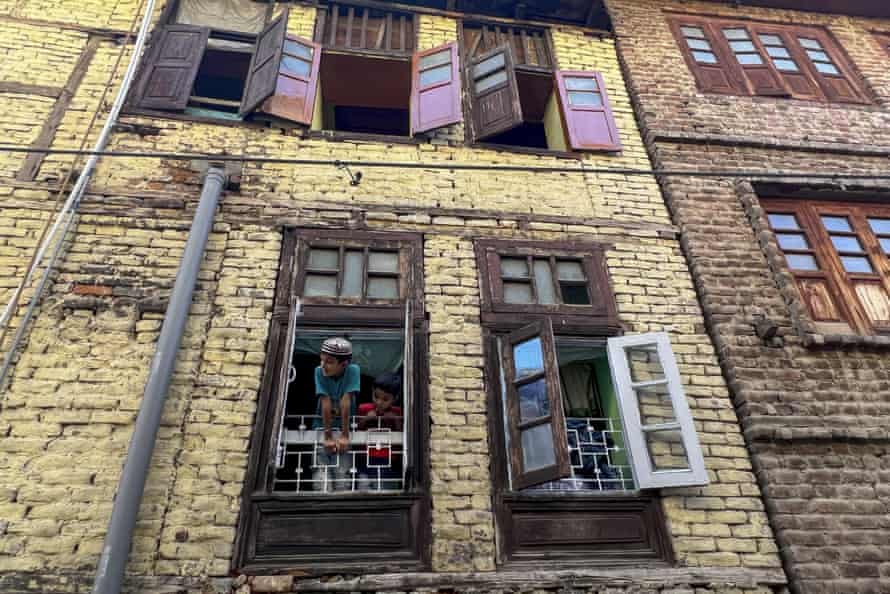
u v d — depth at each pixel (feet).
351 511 14.62
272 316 17.20
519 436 15.78
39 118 20.34
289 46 23.76
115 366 15.67
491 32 28.32
